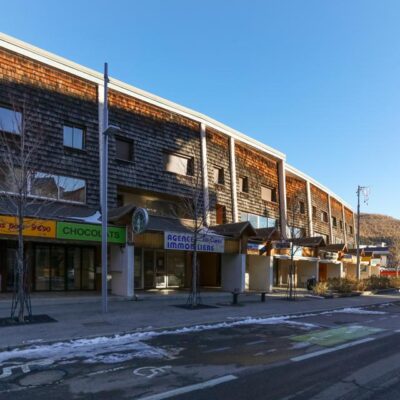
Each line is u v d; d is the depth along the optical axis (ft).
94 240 55.36
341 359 27.91
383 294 98.27
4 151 52.60
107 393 20.16
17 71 56.39
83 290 65.26
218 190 84.17
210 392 20.47
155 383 21.80
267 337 35.99
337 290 90.74
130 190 69.77
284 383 22.13
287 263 117.70
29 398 19.42
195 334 36.63
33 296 54.60
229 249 76.02
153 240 62.39
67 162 60.13
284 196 107.04
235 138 89.86
